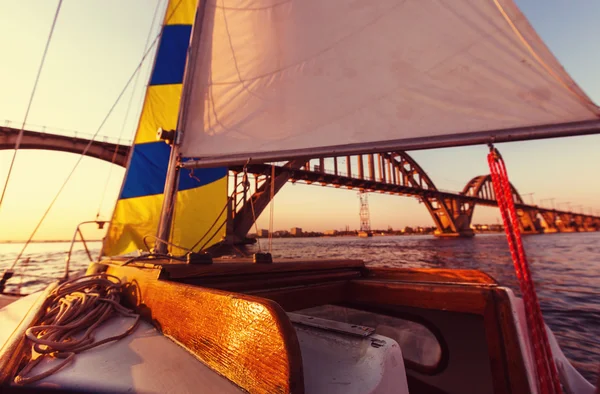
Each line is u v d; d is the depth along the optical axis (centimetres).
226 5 322
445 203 8650
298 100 276
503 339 163
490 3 212
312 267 234
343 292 238
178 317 129
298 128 271
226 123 300
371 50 255
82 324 142
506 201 142
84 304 153
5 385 92
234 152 290
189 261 191
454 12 227
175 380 94
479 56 215
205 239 725
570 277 1798
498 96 206
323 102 266
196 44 326
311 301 211
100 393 87
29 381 93
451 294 188
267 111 287
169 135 329
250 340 90
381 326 247
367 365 90
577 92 182
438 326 208
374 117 245
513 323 162
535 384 151
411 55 239
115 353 116
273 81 290
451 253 4138
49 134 3219
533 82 197
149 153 660
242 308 97
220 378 95
